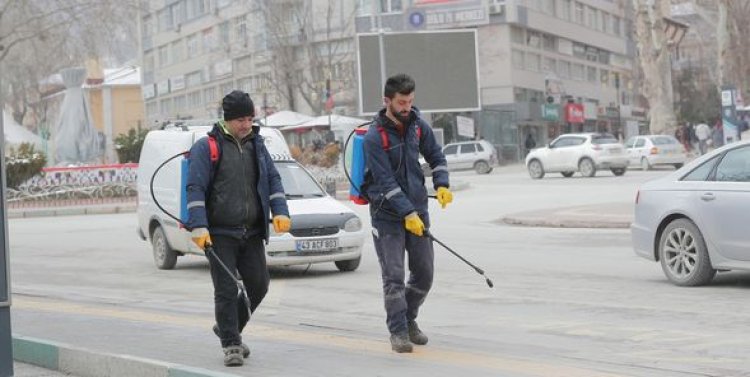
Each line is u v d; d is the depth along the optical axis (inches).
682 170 1027.9
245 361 658.8
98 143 4156.0
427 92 3693.4
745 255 948.0
